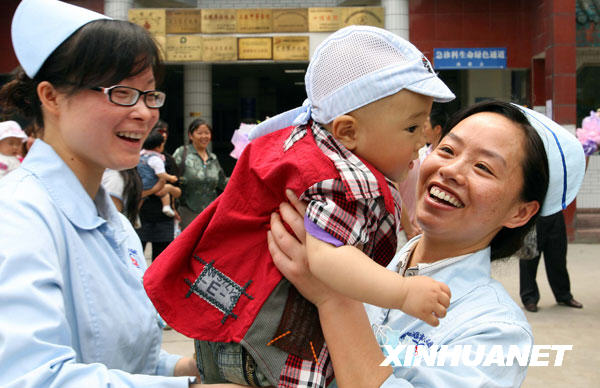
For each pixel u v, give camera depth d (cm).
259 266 133
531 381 381
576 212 1006
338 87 128
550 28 983
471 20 1088
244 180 137
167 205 514
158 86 142
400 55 129
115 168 137
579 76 1108
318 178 123
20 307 107
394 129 127
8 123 552
